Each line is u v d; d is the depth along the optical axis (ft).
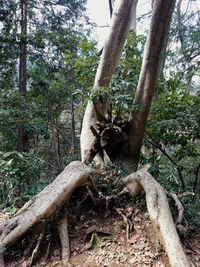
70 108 36.94
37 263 11.57
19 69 36.65
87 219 13.91
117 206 14.33
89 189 14.43
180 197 14.92
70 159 31.53
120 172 16.88
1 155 20.44
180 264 10.39
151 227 12.82
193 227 14.12
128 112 18.51
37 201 12.94
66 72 36.06
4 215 14.85
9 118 30.07
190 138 19.31
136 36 22.74
